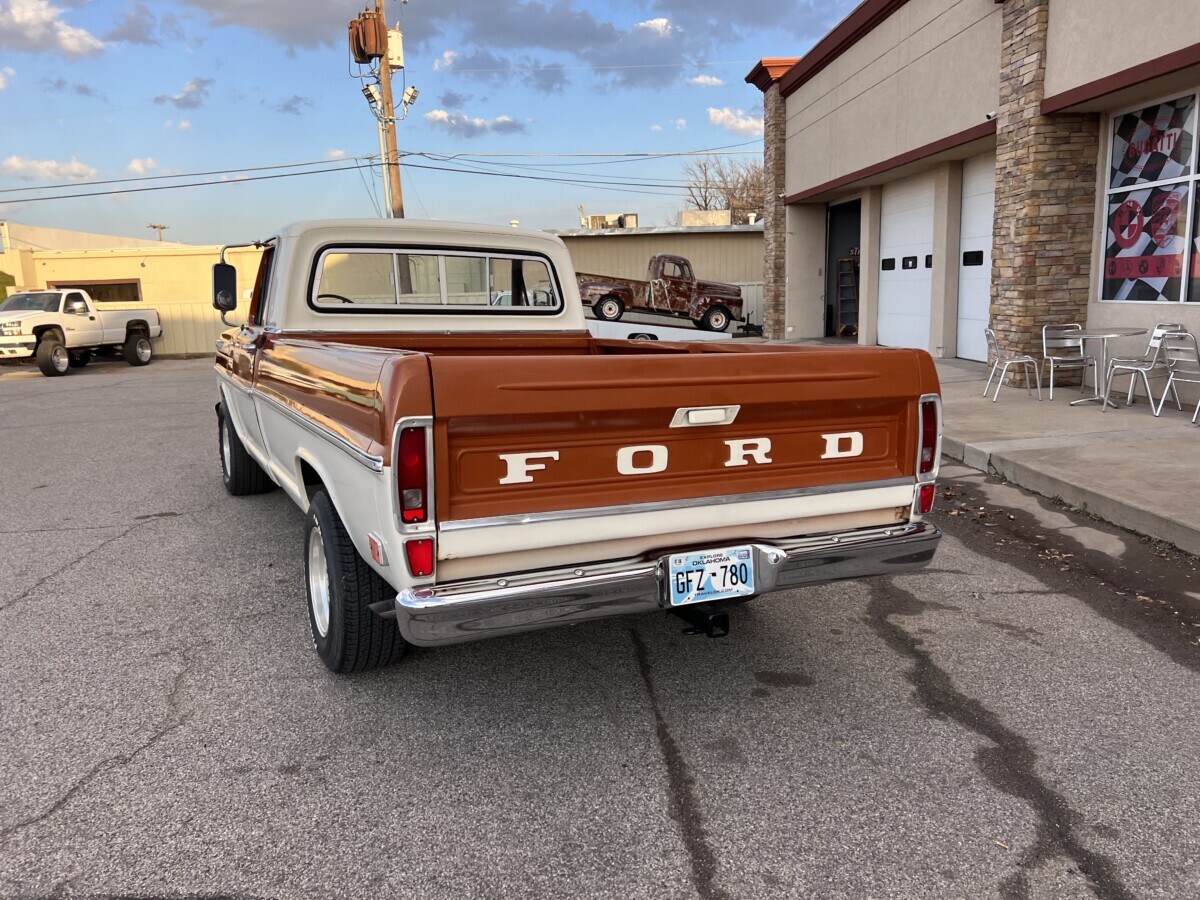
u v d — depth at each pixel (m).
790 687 3.49
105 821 2.60
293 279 4.64
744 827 2.57
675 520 2.88
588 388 2.66
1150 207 8.78
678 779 2.83
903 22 12.98
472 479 2.60
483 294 5.18
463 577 2.68
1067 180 9.52
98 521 6.16
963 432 7.63
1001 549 5.19
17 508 6.61
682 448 2.87
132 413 12.45
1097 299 9.63
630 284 22.23
